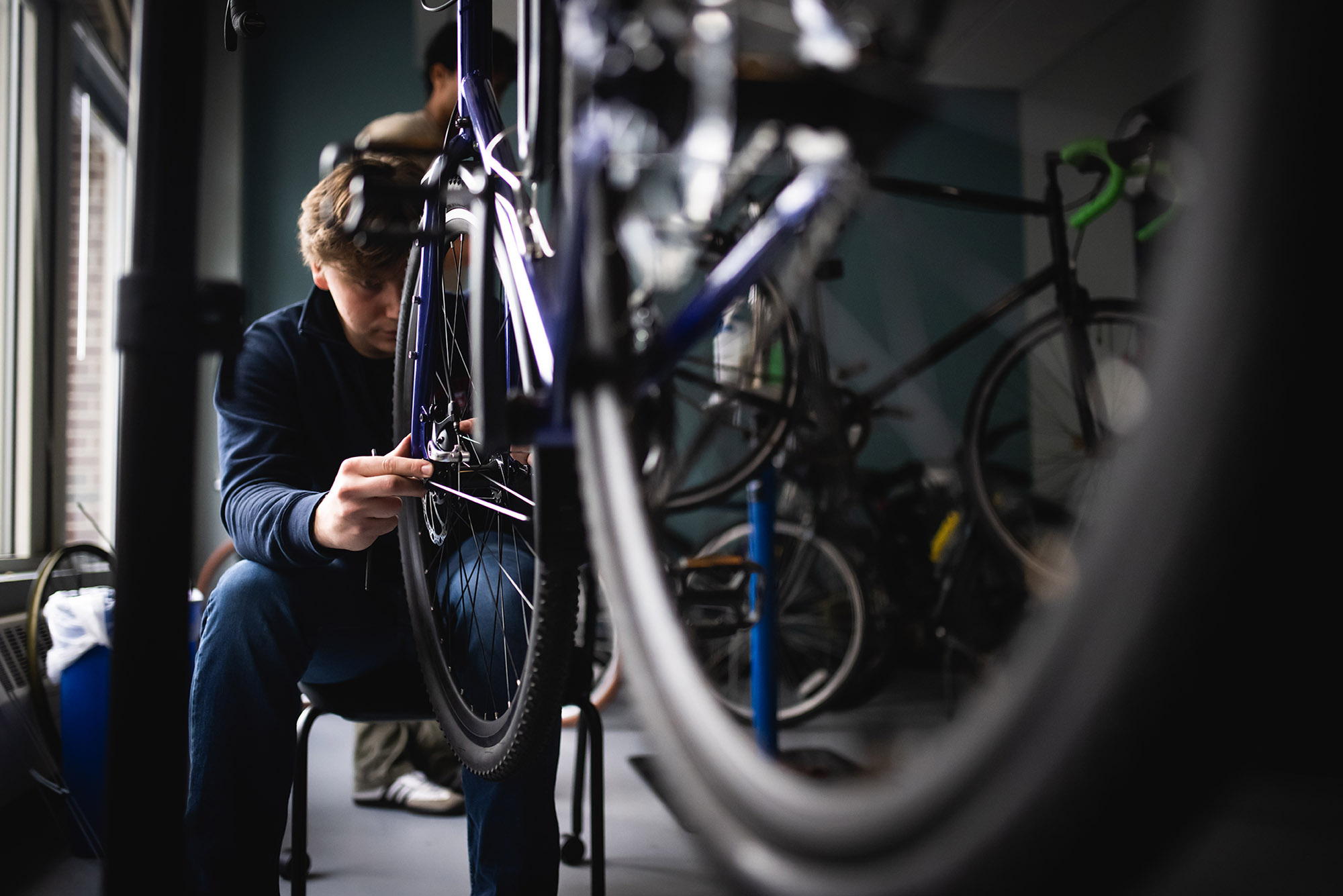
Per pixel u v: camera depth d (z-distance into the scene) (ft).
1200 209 0.98
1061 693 0.96
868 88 1.73
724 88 1.53
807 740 8.14
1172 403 0.94
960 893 1.00
